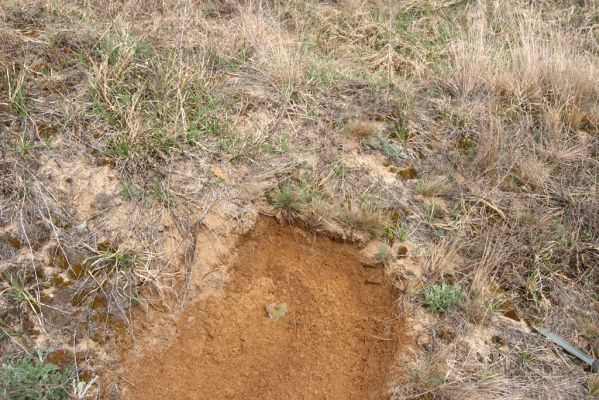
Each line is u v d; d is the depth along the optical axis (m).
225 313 1.68
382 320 1.69
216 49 2.14
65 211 1.67
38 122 1.79
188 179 1.78
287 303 1.73
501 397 1.55
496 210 1.88
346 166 1.91
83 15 2.12
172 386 1.55
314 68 2.15
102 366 1.53
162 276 1.65
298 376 1.60
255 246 1.79
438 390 1.55
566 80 2.20
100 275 1.62
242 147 1.86
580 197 1.95
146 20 2.21
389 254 1.77
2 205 1.66
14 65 1.89
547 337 1.68
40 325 1.55
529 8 2.70
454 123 2.10
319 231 1.80
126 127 1.80
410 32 2.52
